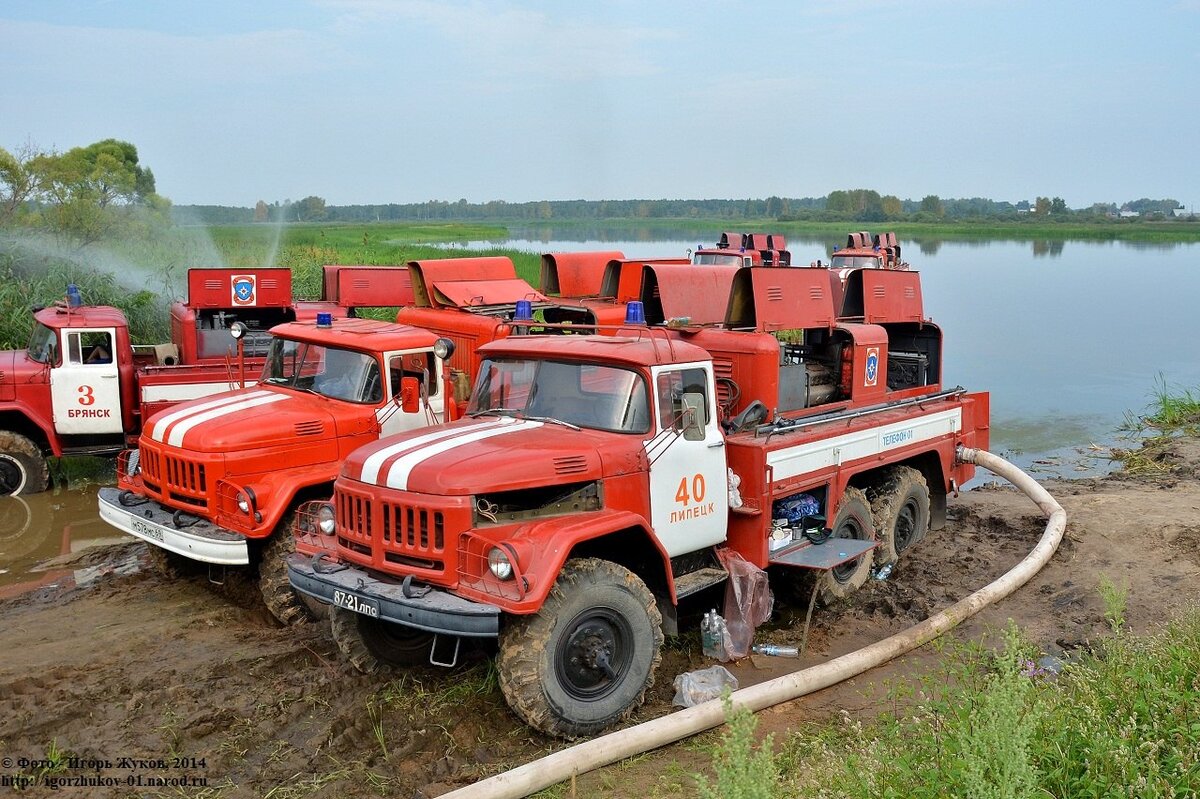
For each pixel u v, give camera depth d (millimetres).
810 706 6105
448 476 5711
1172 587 7996
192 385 12008
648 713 6105
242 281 12727
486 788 4848
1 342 15055
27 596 8445
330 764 5477
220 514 7762
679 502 6680
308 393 8852
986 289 42406
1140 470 13008
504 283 11641
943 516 10172
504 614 5668
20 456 11789
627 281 11148
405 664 6773
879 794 4215
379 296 13938
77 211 22703
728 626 7105
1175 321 30281
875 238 30719
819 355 9219
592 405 6645
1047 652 6902
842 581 8203
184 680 6523
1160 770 4117
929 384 10562
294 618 7676
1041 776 4082
